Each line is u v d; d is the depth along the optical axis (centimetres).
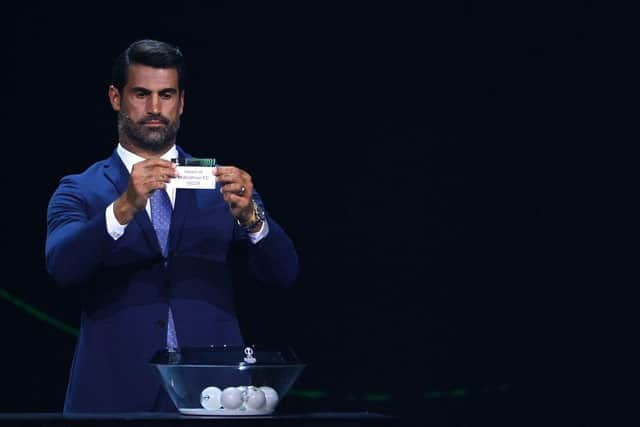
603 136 1594
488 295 1598
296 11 1559
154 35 1517
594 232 1596
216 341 892
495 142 1596
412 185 1588
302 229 1568
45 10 1484
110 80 1496
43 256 1492
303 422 691
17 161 1484
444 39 1587
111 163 941
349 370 1575
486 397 1594
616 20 1587
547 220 1600
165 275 898
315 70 1566
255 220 895
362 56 1575
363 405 1577
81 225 870
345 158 1573
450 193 1594
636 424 1578
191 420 677
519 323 1600
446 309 1594
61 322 1496
